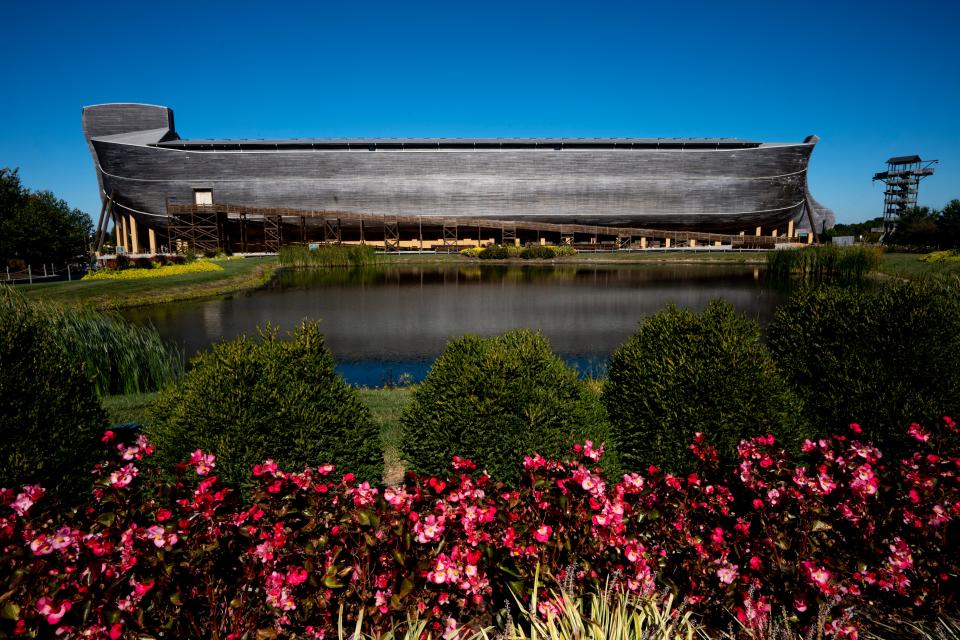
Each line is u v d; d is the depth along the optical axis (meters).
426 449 4.49
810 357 5.35
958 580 2.85
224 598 2.56
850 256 36.97
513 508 2.82
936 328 4.82
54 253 34.84
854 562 2.80
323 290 32.25
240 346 4.31
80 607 2.13
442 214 84.88
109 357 9.85
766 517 2.93
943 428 3.98
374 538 2.52
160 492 2.69
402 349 15.36
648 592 2.63
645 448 4.56
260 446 3.90
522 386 4.44
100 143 75.44
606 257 66.75
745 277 40.66
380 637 2.44
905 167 97.12
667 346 4.83
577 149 85.19
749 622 2.54
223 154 79.25
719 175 83.81
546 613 2.45
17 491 3.30
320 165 81.94
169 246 77.88
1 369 3.60
